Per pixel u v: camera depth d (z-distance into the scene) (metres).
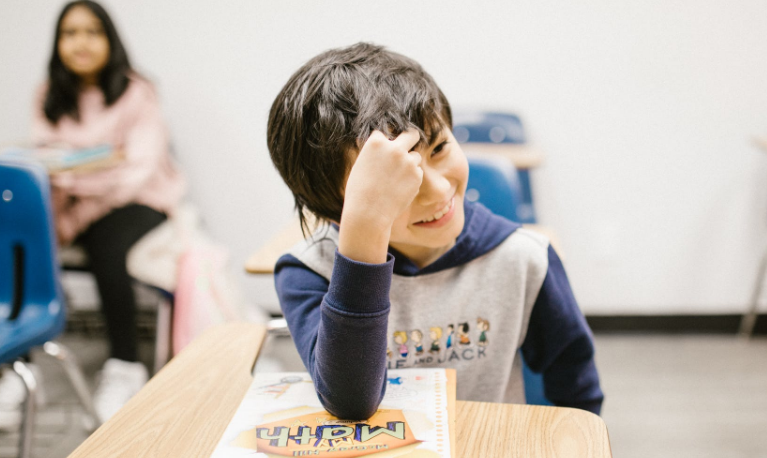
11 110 2.53
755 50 2.20
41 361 2.29
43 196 1.40
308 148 0.65
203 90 2.44
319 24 2.35
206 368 0.76
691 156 2.32
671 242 2.41
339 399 0.58
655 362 2.24
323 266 0.75
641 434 1.80
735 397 1.98
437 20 2.31
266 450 0.55
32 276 1.44
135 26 2.39
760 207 2.33
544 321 0.82
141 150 2.17
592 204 2.41
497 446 0.58
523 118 2.36
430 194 0.63
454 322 0.81
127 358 2.04
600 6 2.22
